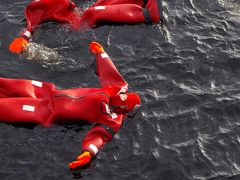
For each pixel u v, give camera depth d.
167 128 12.13
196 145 11.71
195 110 12.64
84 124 12.04
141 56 14.31
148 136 11.89
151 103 12.77
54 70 13.70
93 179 10.84
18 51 14.11
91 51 14.28
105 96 12.05
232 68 14.13
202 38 15.08
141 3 16.09
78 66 13.84
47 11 15.12
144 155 11.41
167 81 13.52
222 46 14.82
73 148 11.52
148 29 15.23
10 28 15.05
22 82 12.51
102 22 15.33
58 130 11.90
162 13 15.37
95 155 11.28
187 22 15.65
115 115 12.09
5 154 11.28
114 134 11.82
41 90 12.62
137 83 13.41
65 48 14.40
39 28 14.93
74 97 12.08
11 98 12.11
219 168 11.27
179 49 14.62
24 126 11.95
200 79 13.68
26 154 11.32
